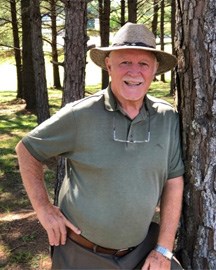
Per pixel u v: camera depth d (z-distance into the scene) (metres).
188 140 2.14
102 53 2.18
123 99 1.99
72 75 4.92
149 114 2.04
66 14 4.86
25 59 12.77
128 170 1.97
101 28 10.73
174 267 2.19
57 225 2.12
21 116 12.11
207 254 2.19
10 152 8.12
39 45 8.20
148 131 2.01
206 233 2.17
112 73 2.02
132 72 1.97
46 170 6.60
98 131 1.98
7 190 6.03
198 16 2.00
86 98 2.04
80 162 2.02
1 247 4.17
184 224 2.28
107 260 2.11
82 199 2.04
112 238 2.05
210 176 2.11
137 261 2.16
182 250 2.31
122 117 1.98
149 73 2.02
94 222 2.02
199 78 2.04
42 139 2.05
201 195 2.15
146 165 1.99
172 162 2.14
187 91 2.11
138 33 2.01
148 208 2.03
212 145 2.07
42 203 2.15
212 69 2.00
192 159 2.14
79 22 4.82
